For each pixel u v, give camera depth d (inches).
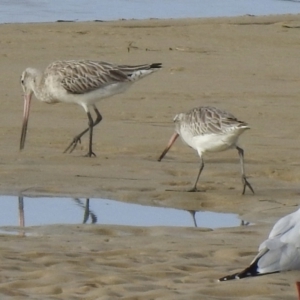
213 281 387.5
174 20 1469.0
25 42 1214.9
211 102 882.8
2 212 522.6
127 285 378.3
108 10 1581.0
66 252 428.1
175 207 542.9
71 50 1173.7
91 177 603.5
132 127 776.9
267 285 379.2
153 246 443.8
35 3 1617.9
